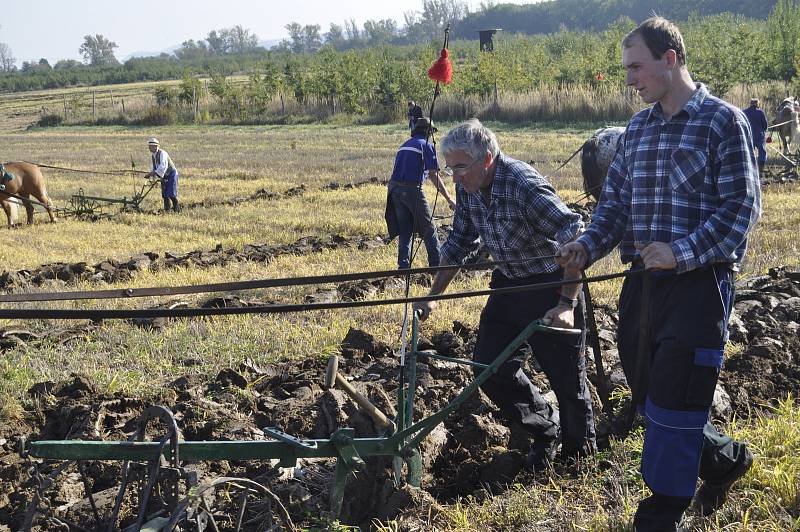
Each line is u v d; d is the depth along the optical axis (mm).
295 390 6559
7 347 8281
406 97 45719
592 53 43438
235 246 14297
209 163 28375
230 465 5137
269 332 8273
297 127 45500
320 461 5211
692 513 4273
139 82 120188
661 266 3607
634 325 4117
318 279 3984
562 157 24625
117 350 7918
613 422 5570
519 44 56562
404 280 10398
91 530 4406
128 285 11055
